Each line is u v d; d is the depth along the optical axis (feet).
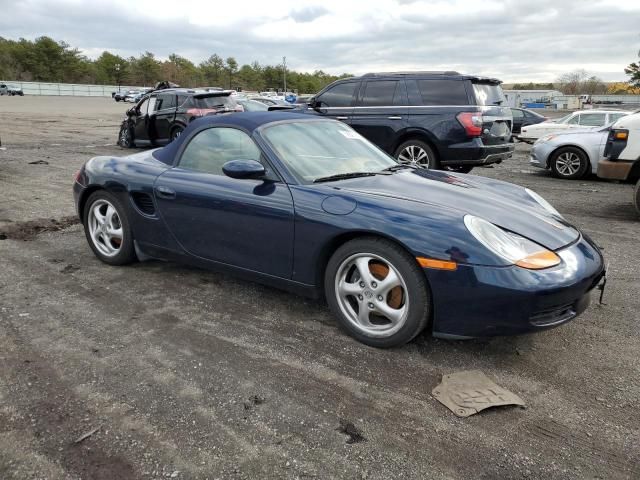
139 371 9.05
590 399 8.45
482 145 26.45
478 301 8.74
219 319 11.18
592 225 20.39
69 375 8.90
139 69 398.21
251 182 11.27
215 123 12.57
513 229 9.41
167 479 6.59
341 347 9.99
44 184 26.68
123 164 13.94
